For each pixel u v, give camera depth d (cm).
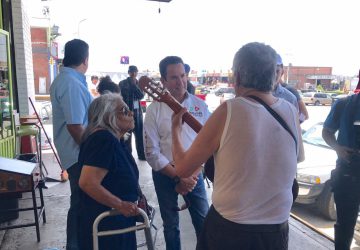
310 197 461
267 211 152
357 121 271
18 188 334
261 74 150
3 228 338
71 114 271
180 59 263
